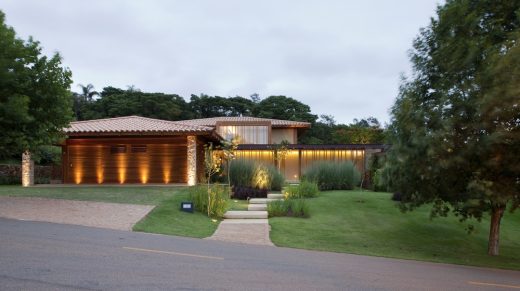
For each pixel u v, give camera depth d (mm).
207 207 13797
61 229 9672
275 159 25609
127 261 6816
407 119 10180
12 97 12242
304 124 31781
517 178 9531
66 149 21641
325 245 10391
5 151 13898
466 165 9617
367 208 15891
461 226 14086
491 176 9625
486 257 10516
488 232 13789
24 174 20578
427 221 14359
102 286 5312
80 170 21531
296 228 12227
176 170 21219
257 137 29672
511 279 7562
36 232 9094
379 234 12305
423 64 11523
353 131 42219
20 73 12750
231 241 9984
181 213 13086
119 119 23469
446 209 11180
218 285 5613
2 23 13242
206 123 30156
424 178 10320
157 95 50906
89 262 6602
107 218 11492
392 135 11031
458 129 9500
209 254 7930
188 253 7879
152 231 10445
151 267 6477
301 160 26625
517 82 8203
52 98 13492
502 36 10953
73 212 12047
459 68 10328
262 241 10219
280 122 32219
